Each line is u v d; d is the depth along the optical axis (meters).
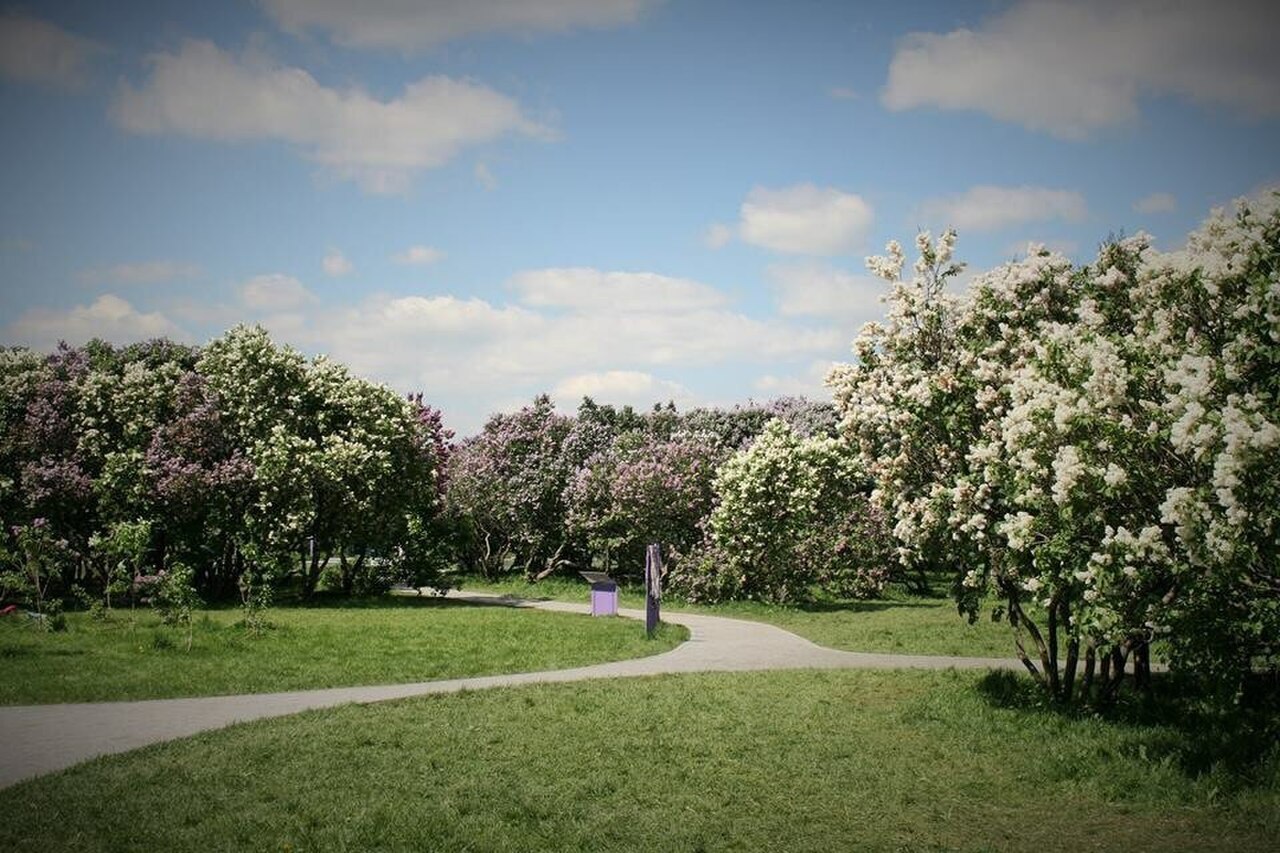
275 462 34.25
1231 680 10.41
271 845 8.44
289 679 17.03
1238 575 9.08
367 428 37.62
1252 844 8.41
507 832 8.95
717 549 37.19
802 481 35.44
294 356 37.53
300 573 42.84
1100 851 8.47
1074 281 14.12
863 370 15.99
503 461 50.03
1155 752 11.22
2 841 8.44
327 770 10.88
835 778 10.86
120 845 8.41
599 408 73.06
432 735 12.63
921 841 8.85
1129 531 10.49
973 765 11.38
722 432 65.69
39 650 19.45
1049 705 13.99
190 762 11.11
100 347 42.12
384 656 20.12
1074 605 11.87
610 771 11.06
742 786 10.55
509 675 18.39
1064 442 11.20
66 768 10.85
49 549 28.55
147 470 33.31
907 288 15.18
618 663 20.25
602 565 53.50
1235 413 8.72
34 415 34.38
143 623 25.05
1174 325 11.33
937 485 14.16
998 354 14.16
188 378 36.38
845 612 33.25
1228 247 10.25
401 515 39.12
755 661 20.61
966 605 14.86
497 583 47.91
